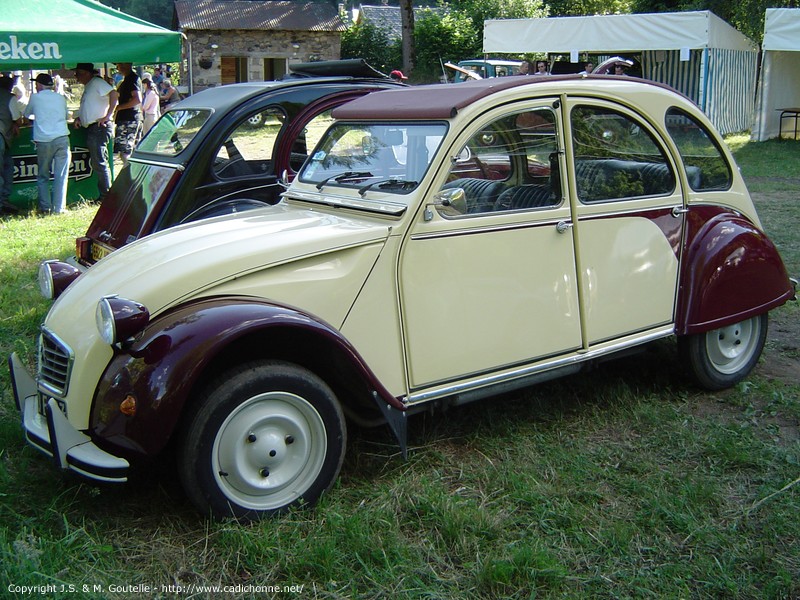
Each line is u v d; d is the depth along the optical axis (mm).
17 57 9148
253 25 29484
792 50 17594
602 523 3318
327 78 6836
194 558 3043
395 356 3535
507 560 2988
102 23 10023
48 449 3207
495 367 3809
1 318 5926
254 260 3334
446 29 32344
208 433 3062
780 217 9805
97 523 3240
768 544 3205
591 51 18281
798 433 4223
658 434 4168
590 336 4117
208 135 6035
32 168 10750
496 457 3914
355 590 2844
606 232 4117
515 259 3803
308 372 3295
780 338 5773
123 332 3029
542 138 3889
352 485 3609
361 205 3764
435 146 3619
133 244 3977
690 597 2873
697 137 4582
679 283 4480
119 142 11789
